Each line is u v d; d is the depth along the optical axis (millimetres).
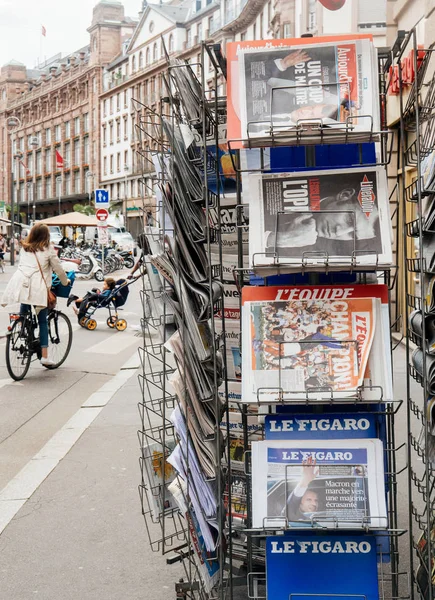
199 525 2975
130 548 3979
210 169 3246
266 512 2719
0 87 124188
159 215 3289
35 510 4590
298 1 24344
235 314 3361
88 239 52750
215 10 69688
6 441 6359
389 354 2723
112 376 9516
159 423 6742
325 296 2787
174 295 3229
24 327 9172
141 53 82312
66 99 101562
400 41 2822
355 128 2615
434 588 2840
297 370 2691
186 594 3287
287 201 2738
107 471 5355
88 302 14898
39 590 3510
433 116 2977
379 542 2891
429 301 2750
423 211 2918
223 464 3189
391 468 3057
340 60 2711
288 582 2838
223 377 3254
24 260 9055
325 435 2830
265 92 2717
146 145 3211
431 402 2727
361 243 2652
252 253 2670
